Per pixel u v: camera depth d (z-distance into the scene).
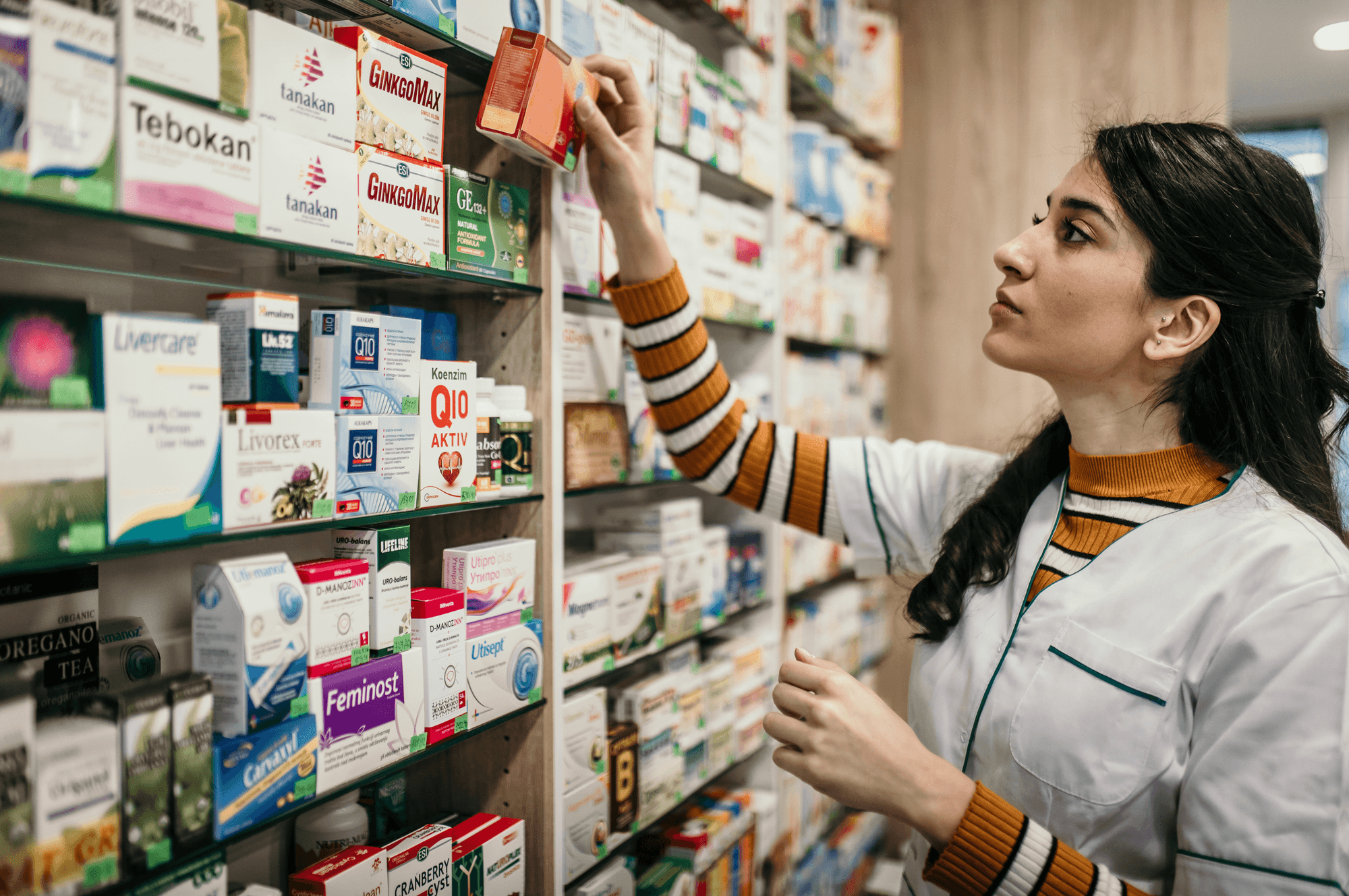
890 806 0.99
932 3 3.37
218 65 0.98
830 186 2.76
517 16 1.45
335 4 1.20
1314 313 1.12
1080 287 1.09
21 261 1.06
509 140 1.31
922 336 3.42
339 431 1.15
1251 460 1.09
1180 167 1.05
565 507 2.07
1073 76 3.18
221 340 1.07
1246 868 0.88
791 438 1.60
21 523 0.82
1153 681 1.01
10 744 0.80
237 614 1.02
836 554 2.90
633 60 1.74
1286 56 3.58
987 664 1.16
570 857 1.58
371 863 1.23
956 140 3.35
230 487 1.00
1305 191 1.09
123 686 0.96
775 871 2.35
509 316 1.56
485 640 1.40
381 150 1.21
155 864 0.92
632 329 1.55
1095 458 1.17
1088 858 1.05
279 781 1.06
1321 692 0.89
